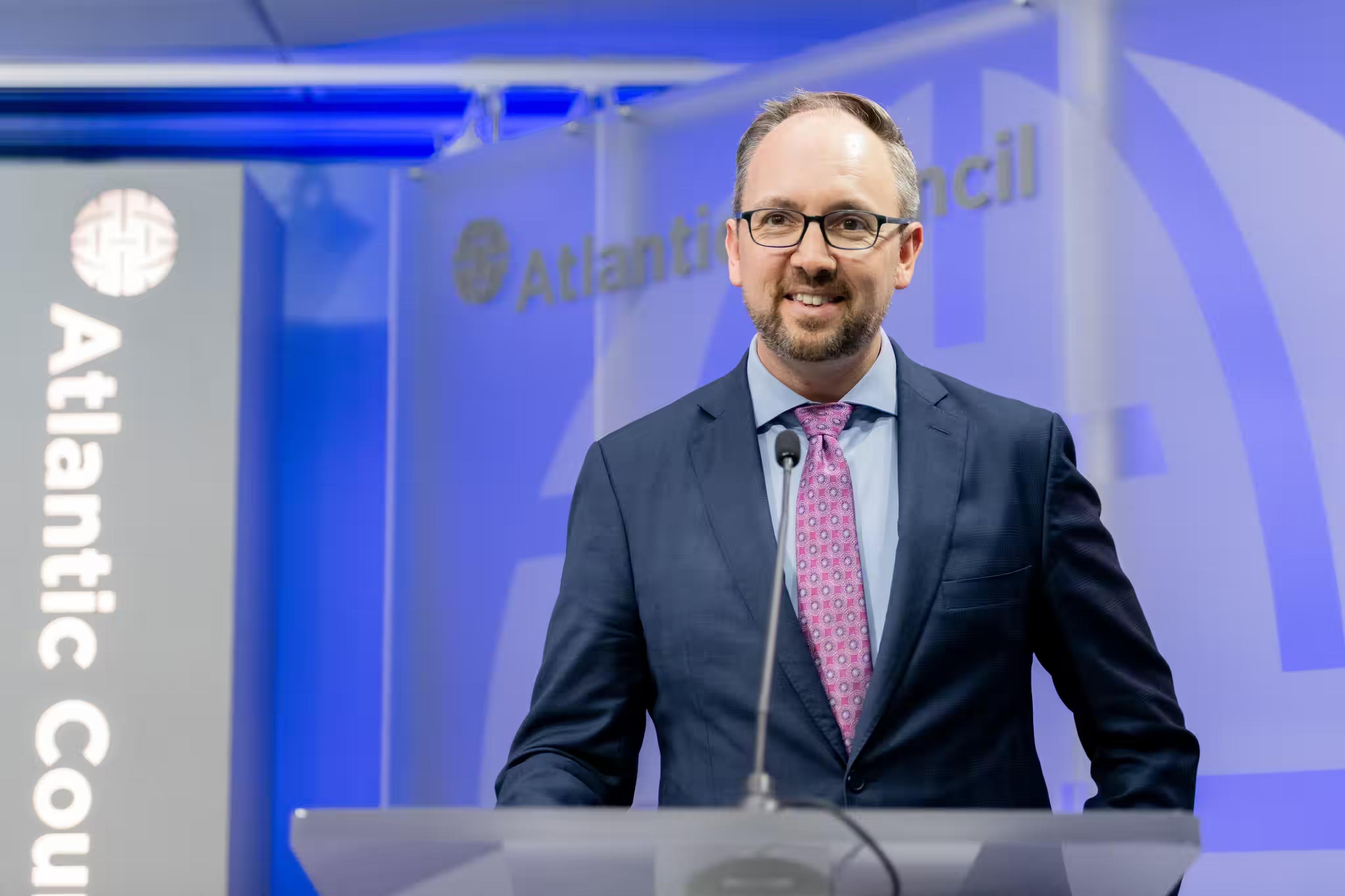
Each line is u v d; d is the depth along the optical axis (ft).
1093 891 4.02
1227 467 9.72
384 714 13.30
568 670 5.76
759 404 6.14
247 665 13.34
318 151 14.83
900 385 6.13
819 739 5.37
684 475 6.05
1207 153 10.01
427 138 14.79
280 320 14.49
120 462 13.26
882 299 5.83
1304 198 9.66
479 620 12.98
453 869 3.85
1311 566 9.39
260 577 13.74
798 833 3.43
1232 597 9.62
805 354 5.81
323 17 13.46
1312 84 9.71
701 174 12.23
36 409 13.35
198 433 13.32
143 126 14.78
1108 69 10.41
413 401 13.48
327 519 14.23
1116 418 10.14
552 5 13.19
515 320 13.14
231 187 13.66
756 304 5.88
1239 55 9.97
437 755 13.01
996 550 5.64
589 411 12.62
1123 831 3.55
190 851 12.69
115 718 12.89
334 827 3.66
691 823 3.46
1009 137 10.76
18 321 13.47
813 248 5.73
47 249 13.56
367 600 14.06
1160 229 10.12
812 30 13.35
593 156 12.85
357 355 14.44
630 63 13.30
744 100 12.05
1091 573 5.72
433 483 13.33
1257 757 9.41
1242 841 9.41
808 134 5.88
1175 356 9.98
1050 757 10.14
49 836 12.74
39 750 12.86
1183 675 9.71
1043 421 5.99
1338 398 9.42
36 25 13.55
